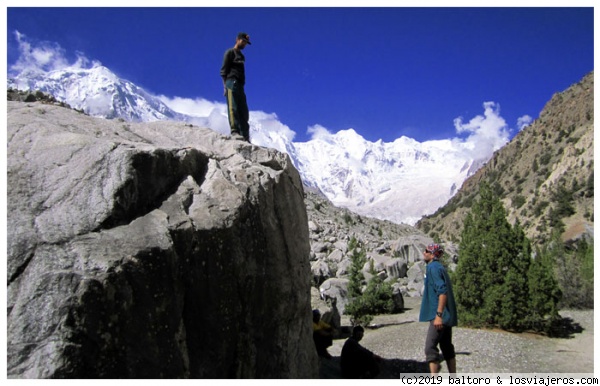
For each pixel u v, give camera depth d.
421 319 7.79
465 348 12.05
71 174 5.46
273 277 7.04
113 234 5.12
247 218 6.61
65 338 4.33
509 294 14.16
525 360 11.13
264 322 6.77
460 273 15.23
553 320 14.31
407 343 12.92
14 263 4.62
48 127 6.15
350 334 14.96
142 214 5.60
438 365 7.68
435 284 7.57
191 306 5.56
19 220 4.92
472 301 14.98
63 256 4.71
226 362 5.87
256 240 6.73
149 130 8.24
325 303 14.48
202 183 6.57
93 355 4.46
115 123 8.06
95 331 4.50
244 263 6.36
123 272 4.79
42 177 5.39
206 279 5.73
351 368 9.24
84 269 4.65
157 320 5.03
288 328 7.40
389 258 31.86
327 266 25.09
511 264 14.66
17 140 5.75
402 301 20.70
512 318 14.09
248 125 10.30
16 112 6.81
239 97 10.05
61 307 4.41
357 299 18.12
